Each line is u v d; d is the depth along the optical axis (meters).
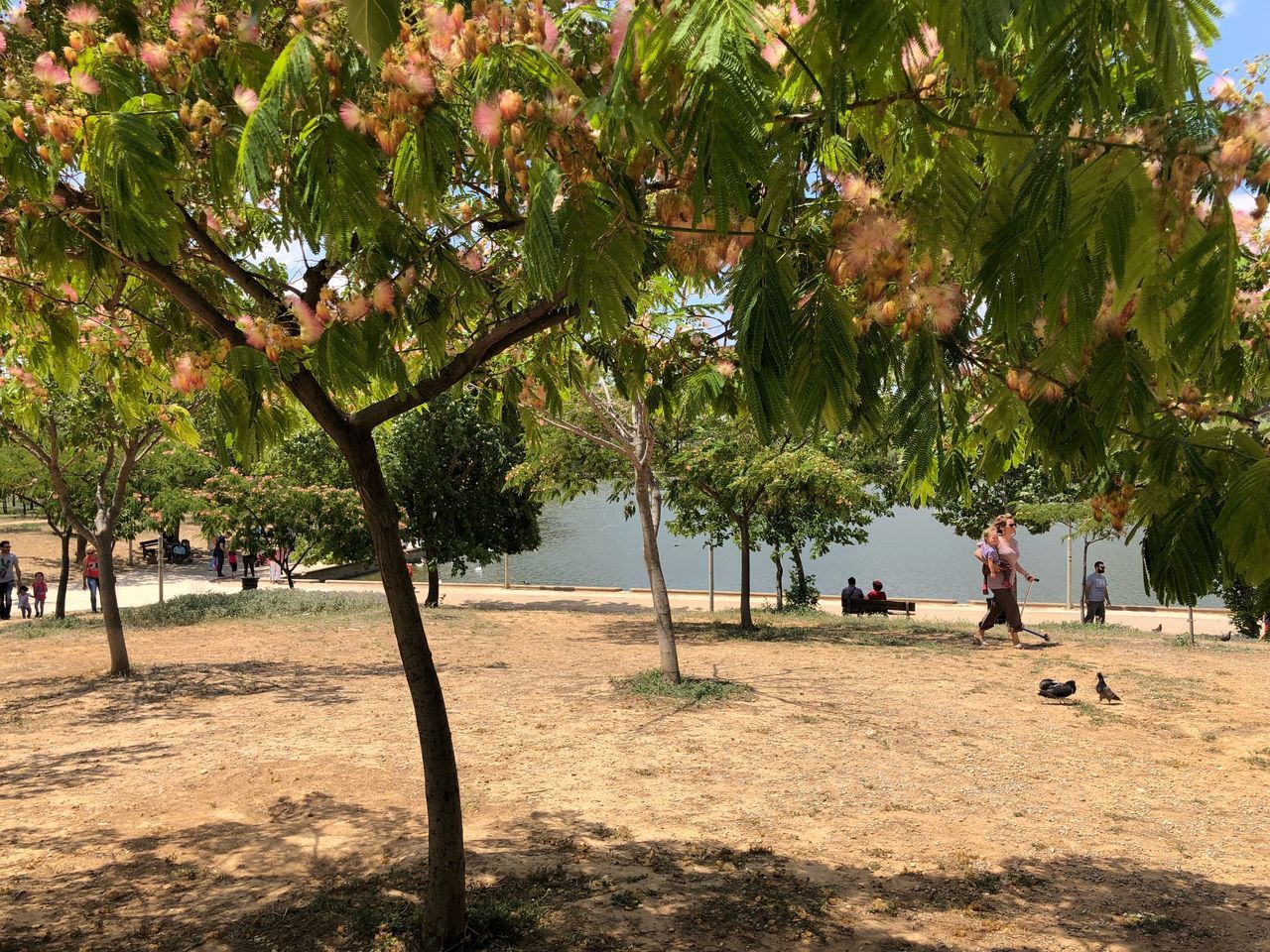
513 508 20.83
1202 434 1.60
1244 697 9.76
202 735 8.02
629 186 1.84
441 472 20.23
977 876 4.99
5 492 18.28
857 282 1.45
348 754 7.36
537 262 1.68
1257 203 1.23
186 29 2.47
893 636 14.67
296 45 2.01
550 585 29.77
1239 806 6.29
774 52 1.34
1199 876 5.05
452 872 4.09
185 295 3.23
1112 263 1.18
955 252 1.41
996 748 7.69
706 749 7.49
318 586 27.12
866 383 1.42
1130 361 1.40
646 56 1.33
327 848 5.30
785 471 14.20
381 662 11.98
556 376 4.61
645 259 2.19
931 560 40.81
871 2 1.24
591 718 8.52
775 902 4.58
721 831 5.64
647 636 14.89
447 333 3.61
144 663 11.89
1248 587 1.40
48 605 22.94
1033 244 1.22
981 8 1.18
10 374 6.16
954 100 1.46
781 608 19.12
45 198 2.68
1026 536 45.66
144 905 4.53
